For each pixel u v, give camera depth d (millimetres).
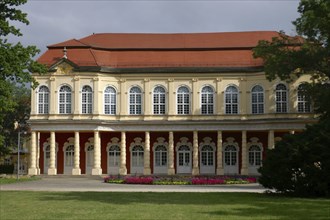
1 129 100375
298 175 38406
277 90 75062
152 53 80500
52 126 76062
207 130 77000
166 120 77562
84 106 77125
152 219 25328
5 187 51281
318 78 62906
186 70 78375
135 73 78562
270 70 59375
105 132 79062
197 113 77938
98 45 81625
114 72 78438
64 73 77000
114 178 62812
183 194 40625
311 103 61719
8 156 104562
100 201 34531
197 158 77125
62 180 67125
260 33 83875
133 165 79625
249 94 77312
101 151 79500
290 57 57406
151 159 80062
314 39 56219
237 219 25406
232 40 82250
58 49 80000
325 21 52344
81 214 27344
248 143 78688
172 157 77188
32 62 51094
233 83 77875
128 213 27719
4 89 48500
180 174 77250
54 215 26969
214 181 58094
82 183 60062
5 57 48188
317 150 38031
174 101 78438
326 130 39156
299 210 29188
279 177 38875
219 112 77625
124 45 81750
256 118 76312
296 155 38156
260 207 30750
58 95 77062
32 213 27797
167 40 83250
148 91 78500
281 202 33750
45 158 79438
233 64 78188
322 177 37469
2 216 26625
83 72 76938
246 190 46781
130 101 78750
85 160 79125
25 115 102688
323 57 54344
